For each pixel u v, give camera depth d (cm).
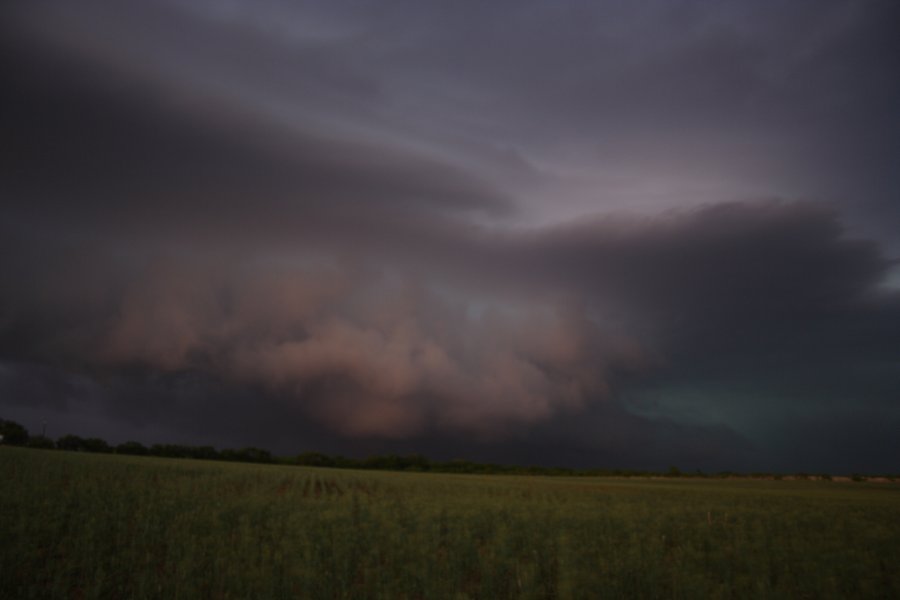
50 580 1177
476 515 2138
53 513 1748
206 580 1180
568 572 1232
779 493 4856
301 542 1473
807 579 1320
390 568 1314
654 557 1426
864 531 2055
